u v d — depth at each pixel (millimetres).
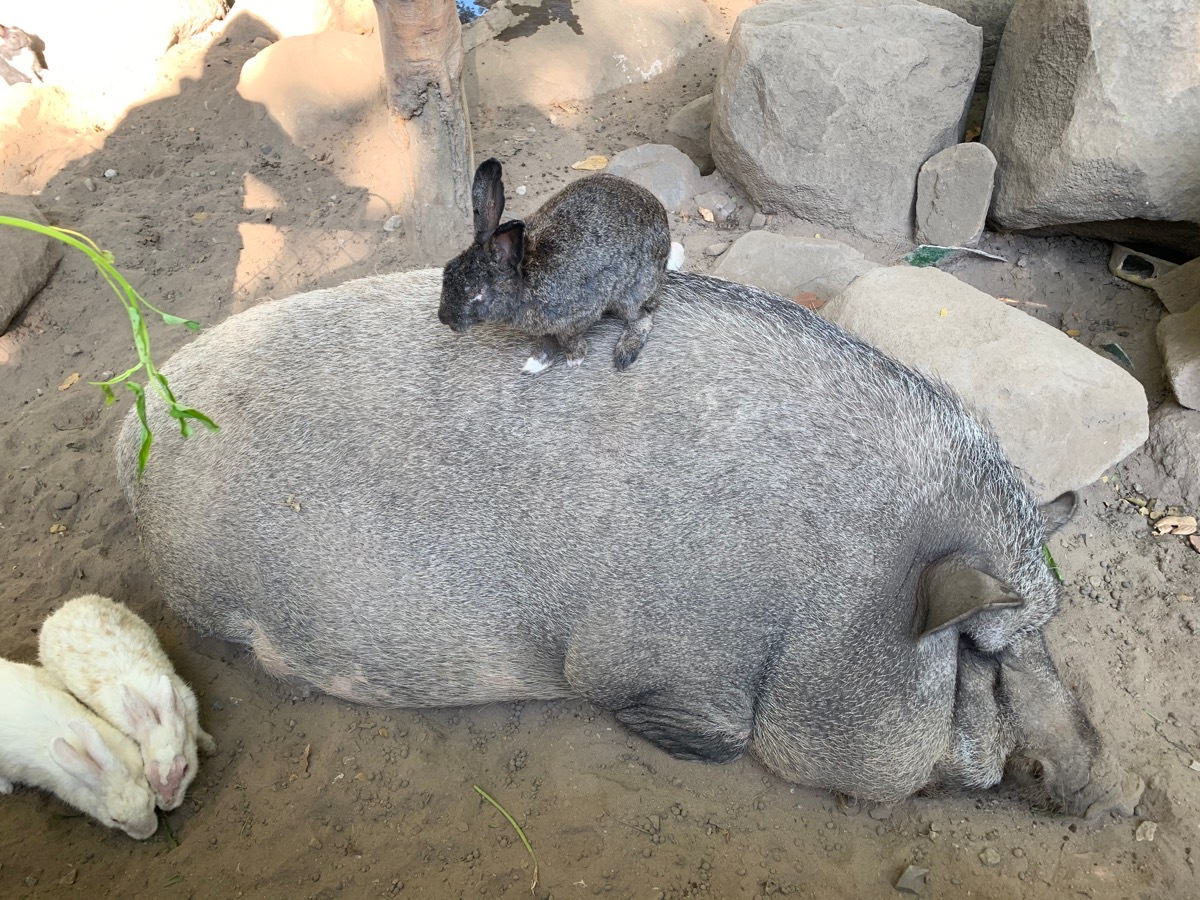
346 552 1305
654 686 1297
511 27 2840
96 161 2520
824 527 1196
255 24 2996
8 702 1253
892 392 1237
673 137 2605
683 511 1206
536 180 2428
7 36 2650
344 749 1404
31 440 1835
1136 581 1602
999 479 1234
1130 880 1259
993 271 2121
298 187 2455
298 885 1255
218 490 1347
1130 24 1810
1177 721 1427
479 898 1240
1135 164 1856
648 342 1233
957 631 1205
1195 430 1704
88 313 2105
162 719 1275
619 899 1237
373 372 1305
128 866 1271
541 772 1375
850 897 1246
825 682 1219
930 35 2084
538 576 1262
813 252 2008
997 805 1339
